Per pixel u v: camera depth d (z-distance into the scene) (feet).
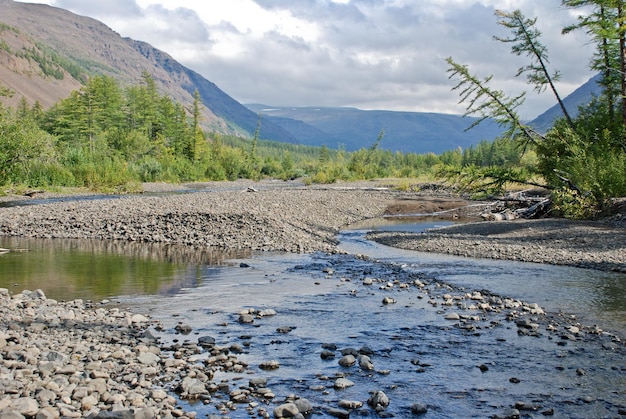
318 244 74.84
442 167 117.39
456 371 26.66
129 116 391.65
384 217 123.03
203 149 363.97
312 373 26.30
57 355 25.88
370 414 21.74
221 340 31.40
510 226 86.63
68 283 48.39
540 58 108.58
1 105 163.84
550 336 32.48
